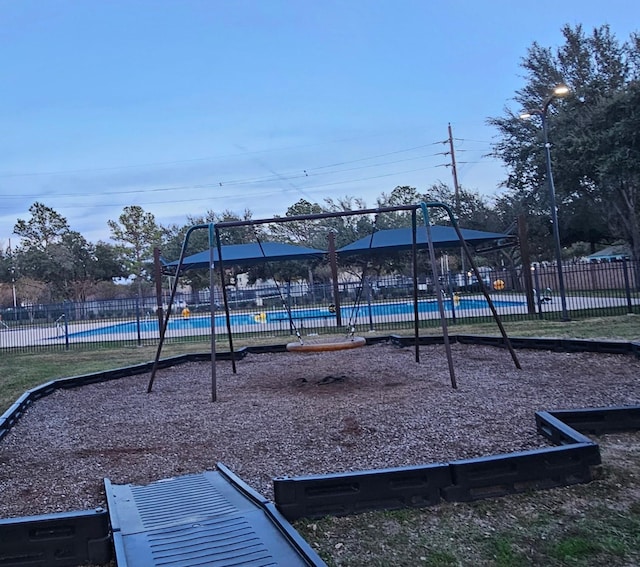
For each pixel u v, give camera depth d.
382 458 3.27
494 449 3.33
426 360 7.32
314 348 8.12
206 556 2.04
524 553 2.09
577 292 19.92
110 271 50.59
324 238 36.50
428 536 2.28
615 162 18.86
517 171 25.52
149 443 3.98
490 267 31.91
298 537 2.12
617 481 2.73
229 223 5.87
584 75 24.11
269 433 4.03
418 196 41.66
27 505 2.87
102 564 2.24
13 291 43.22
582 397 4.55
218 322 17.64
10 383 7.84
